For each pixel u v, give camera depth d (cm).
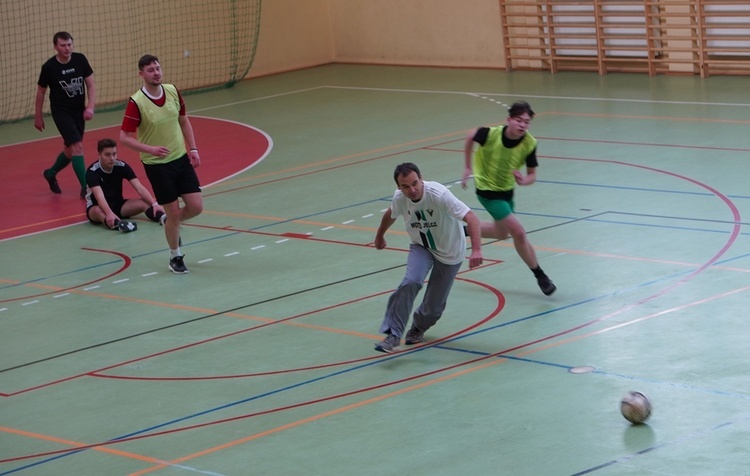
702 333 812
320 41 2855
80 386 838
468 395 736
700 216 1150
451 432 675
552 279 989
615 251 1054
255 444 688
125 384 832
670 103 1866
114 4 2475
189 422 740
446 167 1531
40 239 1341
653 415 671
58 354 920
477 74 2442
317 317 946
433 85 2339
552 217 1208
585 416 679
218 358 868
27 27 2358
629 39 2220
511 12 2436
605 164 1452
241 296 1032
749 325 818
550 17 2342
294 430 705
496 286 984
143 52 2538
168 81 2584
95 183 1362
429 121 1920
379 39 2752
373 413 720
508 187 937
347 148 1747
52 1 2386
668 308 876
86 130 2161
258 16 2728
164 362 872
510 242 1123
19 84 2364
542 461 618
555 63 2361
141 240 1292
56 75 1491
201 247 1232
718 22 2092
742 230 1080
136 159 1839
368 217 1292
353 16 2797
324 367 822
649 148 1523
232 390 794
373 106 2141
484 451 641
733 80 2042
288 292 1030
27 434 752
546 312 899
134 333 955
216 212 1397
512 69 2462
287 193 1466
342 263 1109
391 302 827
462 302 948
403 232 1212
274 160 1706
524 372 769
